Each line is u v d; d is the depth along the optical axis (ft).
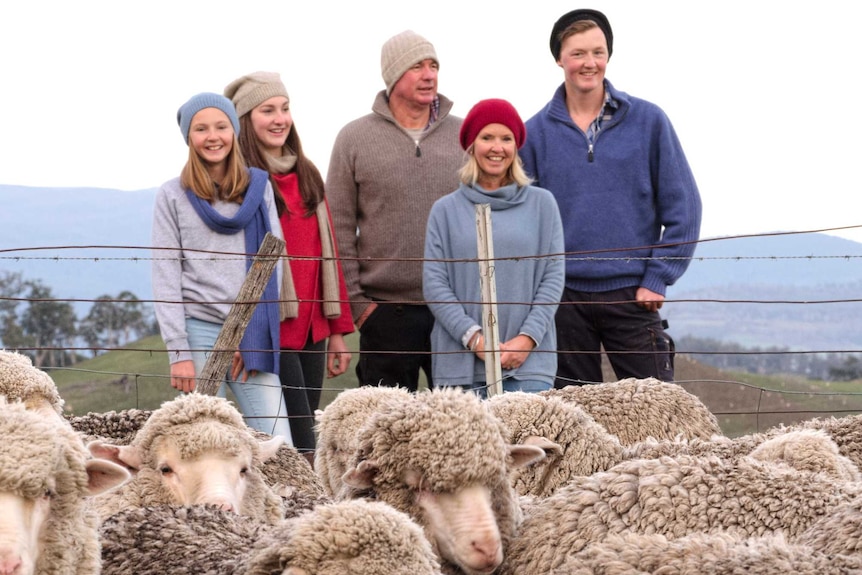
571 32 38.52
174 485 25.71
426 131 39.58
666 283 38.42
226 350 33.86
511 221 35.40
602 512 20.29
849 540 17.83
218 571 18.95
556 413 27.40
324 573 17.22
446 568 20.76
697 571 17.07
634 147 38.75
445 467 20.56
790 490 20.21
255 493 26.43
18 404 19.71
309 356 38.04
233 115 34.91
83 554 19.56
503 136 35.37
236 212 34.76
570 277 38.42
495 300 34.73
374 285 39.42
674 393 32.83
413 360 39.29
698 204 39.14
